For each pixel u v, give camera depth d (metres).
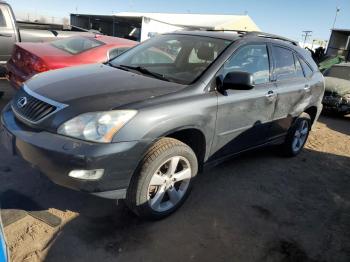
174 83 3.53
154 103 3.08
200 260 2.95
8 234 2.91
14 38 8.19
